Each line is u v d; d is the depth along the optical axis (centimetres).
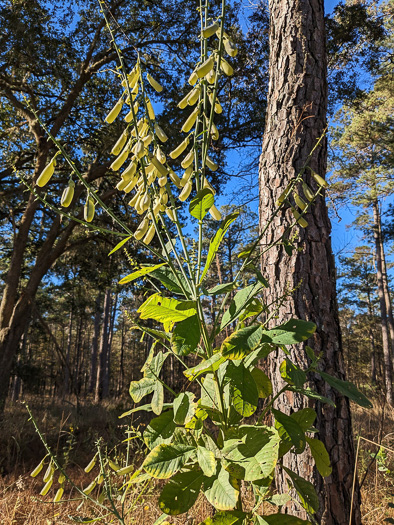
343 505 210
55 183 1100
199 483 123
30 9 935
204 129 143
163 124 903
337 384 143
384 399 266
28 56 952
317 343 233
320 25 288
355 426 539
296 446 131
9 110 1273
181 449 127
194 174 145
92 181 1165
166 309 124
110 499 165
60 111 1085
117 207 1173
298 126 262
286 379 153
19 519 298
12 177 1164
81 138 1212
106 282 1451
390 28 1227
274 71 287
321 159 264
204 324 137
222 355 111
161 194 143
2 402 834
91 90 1157
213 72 140
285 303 242
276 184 263
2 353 973
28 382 1538
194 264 142
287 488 221
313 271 243
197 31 1026
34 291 1047
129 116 146
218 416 143
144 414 714
